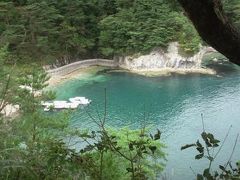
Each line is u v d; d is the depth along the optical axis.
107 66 48.28
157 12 48.00
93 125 23.66
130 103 32.69
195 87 37.38
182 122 26.61
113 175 4.15
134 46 47.44
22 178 3.05
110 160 4.16
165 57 46.94
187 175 17.14
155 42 46.53
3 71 9.95
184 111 29.59
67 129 9.76
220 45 2.14
